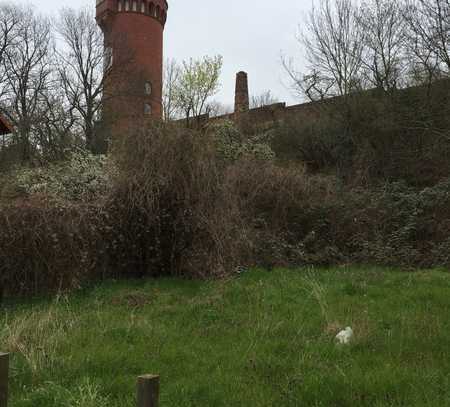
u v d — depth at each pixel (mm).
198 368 4746
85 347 5289
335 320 6027
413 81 20328
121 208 9531
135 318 6539
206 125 11195
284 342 5383
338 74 22219
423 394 4004
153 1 44906
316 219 12055
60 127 34719
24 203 8328
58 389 4129
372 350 5059
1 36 37781
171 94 31453
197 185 9648
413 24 21125
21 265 8086
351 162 20125
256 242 10469
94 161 14430
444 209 12445
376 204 12742
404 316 6238
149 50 44344
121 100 37750
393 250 11266
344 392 4055
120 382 4359
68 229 8445
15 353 5039
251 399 4004
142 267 9992
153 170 9602
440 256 10719
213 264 9375
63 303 7680
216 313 6707
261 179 11969
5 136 32062
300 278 8672
